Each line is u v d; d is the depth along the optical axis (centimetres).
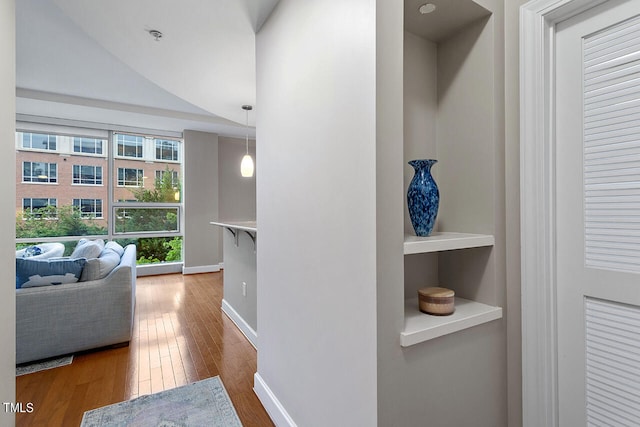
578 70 117
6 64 138
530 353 126
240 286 313
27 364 239
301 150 148
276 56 175
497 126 128
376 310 100
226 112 399
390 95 105
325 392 128
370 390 102
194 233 572
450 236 127
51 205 481
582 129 116
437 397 112
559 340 123
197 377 223
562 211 122
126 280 271
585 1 110
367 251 104
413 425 107
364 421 105
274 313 179
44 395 200
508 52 130
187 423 175
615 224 108
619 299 107
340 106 119
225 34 210
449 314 119
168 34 211
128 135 541
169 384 214
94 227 513
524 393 128
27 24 252
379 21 102
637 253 103
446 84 145
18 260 241
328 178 126
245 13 185
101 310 260
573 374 120
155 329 312
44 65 325
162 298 419
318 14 133
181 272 580
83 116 468
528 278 127
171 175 580
